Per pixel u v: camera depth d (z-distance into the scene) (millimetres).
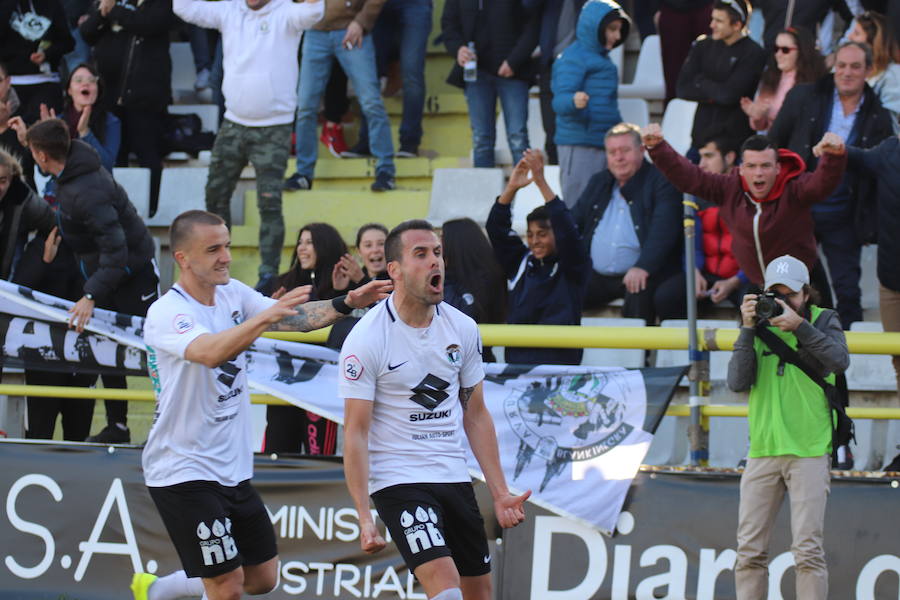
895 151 21141
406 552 14070
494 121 29312
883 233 21219
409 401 14477
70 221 20078
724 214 19484
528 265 20719
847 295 23281
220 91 32625
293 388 18719
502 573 17844
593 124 26688
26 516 19047
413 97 30609
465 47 28656
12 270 23562
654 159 18953
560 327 18297
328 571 18250
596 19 26562
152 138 30203
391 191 28656
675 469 17609
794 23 27797
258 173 26797
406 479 14359
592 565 17625
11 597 18922
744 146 18844
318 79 29328
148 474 15328
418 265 14164
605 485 17656
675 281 23641
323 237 20750
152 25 29609
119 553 18750
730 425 21141
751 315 16281
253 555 15836
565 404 18125
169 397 15023
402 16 30609
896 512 16969
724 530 17312
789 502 17328
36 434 21297
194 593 16500
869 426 21031
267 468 18578
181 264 15141
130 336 19516
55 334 19688
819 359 16078
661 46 30094
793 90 24172
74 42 30469
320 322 15211
